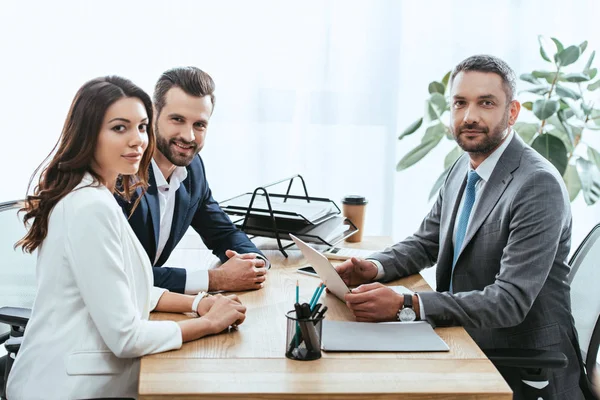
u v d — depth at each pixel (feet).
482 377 4.60
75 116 5.00
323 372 4.61
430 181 12.25
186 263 7.31
